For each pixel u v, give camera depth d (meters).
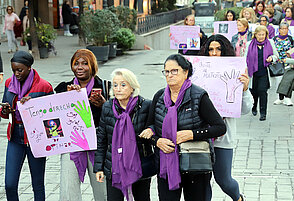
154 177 6.74
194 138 4.00
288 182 6.42
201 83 4.83
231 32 11.21
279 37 10.51
